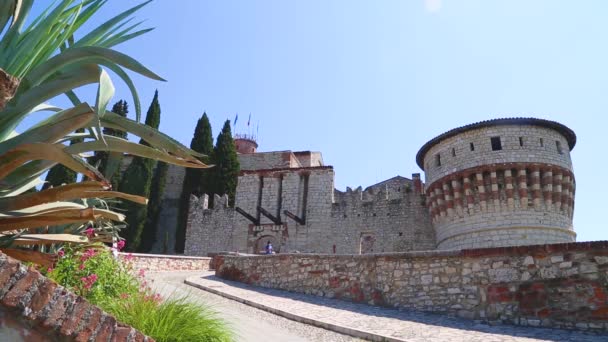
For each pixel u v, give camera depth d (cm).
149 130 441
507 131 2525
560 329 999
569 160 2594
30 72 420
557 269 1057
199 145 4566
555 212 2444
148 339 361
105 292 773
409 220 3334
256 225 3709
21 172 432
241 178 3919
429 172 2855
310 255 1642
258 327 991
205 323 664
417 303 1274
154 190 4303
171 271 2269
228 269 1964
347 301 1446
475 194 2517
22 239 481
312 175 3719
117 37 532
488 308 1127
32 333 281
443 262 1259
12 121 419
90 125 442
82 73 430
